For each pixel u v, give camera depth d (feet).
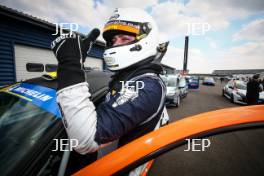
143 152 1.88
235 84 29.58
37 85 3.99
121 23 2.71
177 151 8.32
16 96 3.81
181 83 15.46
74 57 2.12
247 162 6.46
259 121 1.82
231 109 2.03
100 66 32.81
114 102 2.13
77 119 1.86
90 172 1.93
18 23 17.34
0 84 16.26
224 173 6.10
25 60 18.45
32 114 3.21
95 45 30.25
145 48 2.74
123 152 1.94
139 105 2.09
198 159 7.48
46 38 20.34
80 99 1.95
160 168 6.95
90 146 1.89
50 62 21.30
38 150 2.59
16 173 2.34
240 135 9.46
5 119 3.27
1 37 16.10
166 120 3.78
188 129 1.89
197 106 23.80
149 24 2.85
